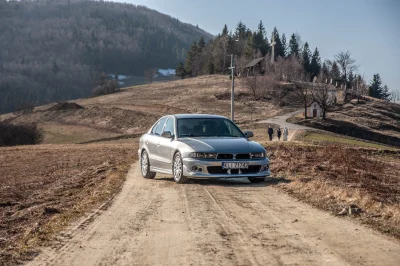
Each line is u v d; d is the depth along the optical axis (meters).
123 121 91.31
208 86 128.62
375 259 4.64
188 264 4.61
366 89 138.38
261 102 106.06
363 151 33.66
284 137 48.81
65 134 88.88
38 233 6.21
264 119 84.44
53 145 45.72
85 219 7.04
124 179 12.23
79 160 22.80
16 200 10.99
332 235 5.69
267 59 142.00
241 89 117.75
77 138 85.00
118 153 28.02
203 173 10.30
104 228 6.39
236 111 95.19
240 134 11.68
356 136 82.94
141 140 13.10
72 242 5.68
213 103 105.00
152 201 8.50
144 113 92.50
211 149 10.41
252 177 10.83
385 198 9.68
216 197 8.73
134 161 19.36
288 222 6.48
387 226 6.12
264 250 5.04
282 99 108.62
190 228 6.21
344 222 6.43
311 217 6.80
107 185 10.86
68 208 8.60
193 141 10.81
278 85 117.38
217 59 167.12
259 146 10.91
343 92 119.00
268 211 7.29
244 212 7.23
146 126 85.44
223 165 10.32
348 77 134.25
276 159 18.05
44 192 11.72
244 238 5.59
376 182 13.08
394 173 18.16
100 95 147.75
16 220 7.81
